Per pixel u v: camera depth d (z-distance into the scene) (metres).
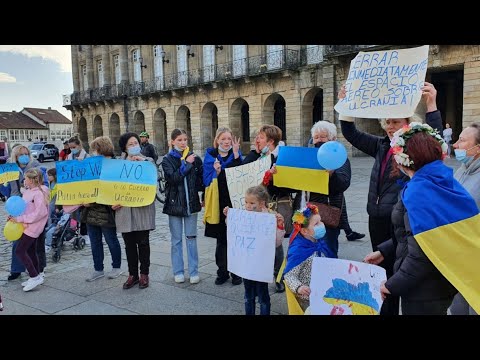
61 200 5.44
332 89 27.20
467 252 2.40
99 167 5.46
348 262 3.05
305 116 30.39
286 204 4.79
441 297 2.60
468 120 21.30
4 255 7.43
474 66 20.83
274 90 31.92
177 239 5.38
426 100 3.31
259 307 4.52
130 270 5.26
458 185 2.54
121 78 46.84
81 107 54.12
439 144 2.54
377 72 3.55
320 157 3.59
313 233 3.42
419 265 2.51
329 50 26.98
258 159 4.93
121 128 47.78
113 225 5.53
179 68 41.41
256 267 3.81
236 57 35.56
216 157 5.27
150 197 5.16
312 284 3.16
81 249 7.49
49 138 88.62
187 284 5.34
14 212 5.02
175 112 40.94
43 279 5.61
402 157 2.56
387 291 2.65
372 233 3.62
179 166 5.17
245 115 37.59
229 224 3.99
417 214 2.45
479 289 2.38
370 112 3.56
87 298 4.95
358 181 14.73
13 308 4.71
